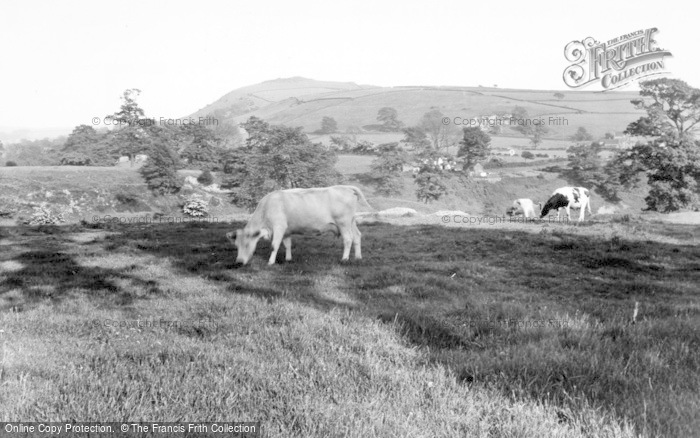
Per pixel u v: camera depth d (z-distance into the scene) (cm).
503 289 1083
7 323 750
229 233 1366
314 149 10444
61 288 1036
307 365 560
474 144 13500
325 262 1362
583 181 12031
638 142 6962
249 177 9831
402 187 11881
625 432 415
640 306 902
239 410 460
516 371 551
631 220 2470
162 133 12850
